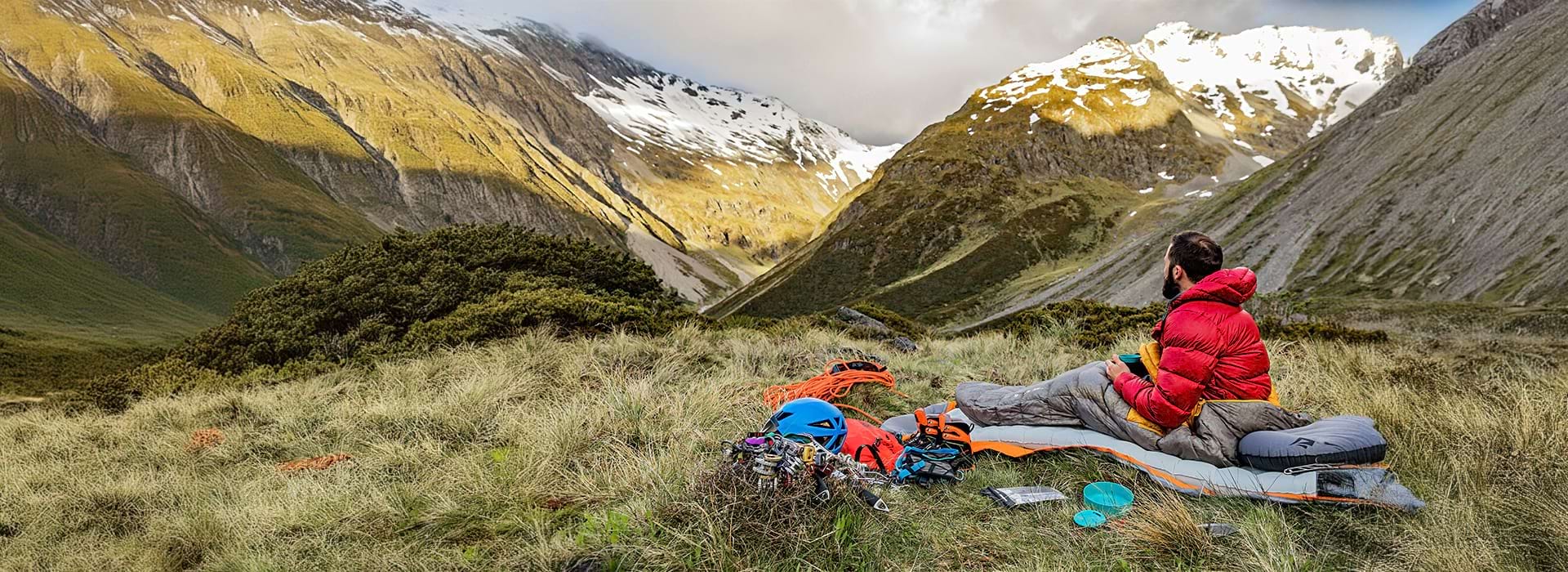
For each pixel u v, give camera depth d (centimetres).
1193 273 383
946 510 370
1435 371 637
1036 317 1179
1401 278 6781
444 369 812
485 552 335
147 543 385
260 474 486
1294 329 1159
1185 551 312
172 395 950
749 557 311
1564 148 6116
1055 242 16225
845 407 569
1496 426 428
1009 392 463
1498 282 5359
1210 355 367
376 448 508
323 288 1189
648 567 309
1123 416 405
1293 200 10325
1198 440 375
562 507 378
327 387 809
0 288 10619
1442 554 287
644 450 455
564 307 992
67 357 6631
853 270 17362
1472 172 7288
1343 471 340
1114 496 370
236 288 14862
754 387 649
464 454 486
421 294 1144
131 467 538
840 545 320
